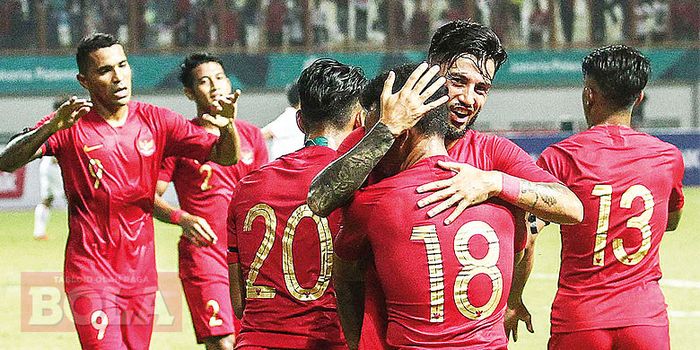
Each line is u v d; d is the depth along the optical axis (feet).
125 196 30.86
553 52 161.38
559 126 151.94
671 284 61.87
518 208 19.86
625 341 24.89
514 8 160.86
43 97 155.43
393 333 19.27
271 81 159.22
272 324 23.36
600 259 25.12
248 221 23.65
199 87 37.19
